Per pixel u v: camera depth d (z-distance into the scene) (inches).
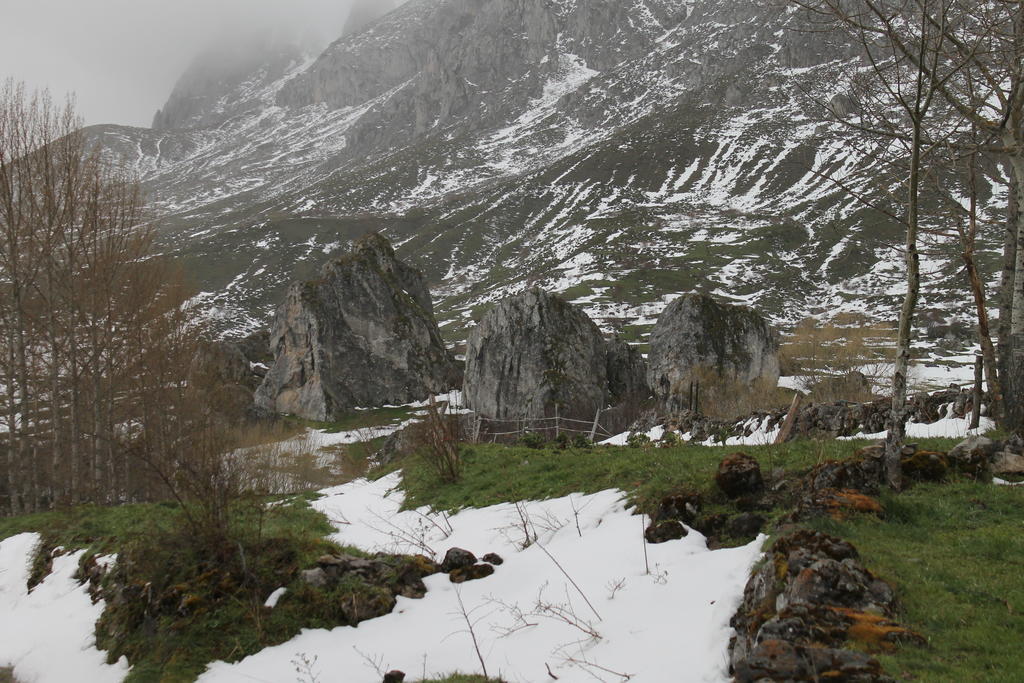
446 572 491.5
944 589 312.8
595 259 7003.0
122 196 1472.7
